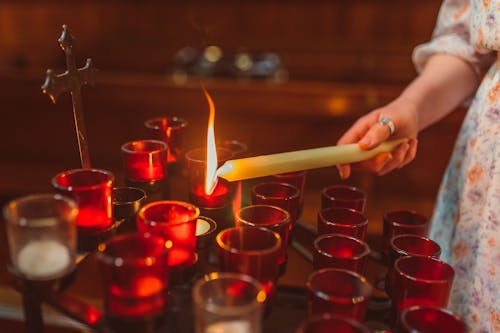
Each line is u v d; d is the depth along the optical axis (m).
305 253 0.94
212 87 2.45
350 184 2.67
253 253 0.70
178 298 0.78
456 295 1.10
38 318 0.72
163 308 0.69
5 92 2.63
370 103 2.34
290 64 3.31
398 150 1.08
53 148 2.82
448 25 1.18
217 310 0.59
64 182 0.80
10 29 3.47
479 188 1.06
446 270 0.75
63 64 3.47
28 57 3.49
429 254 0.82
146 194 0.90
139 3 3.36
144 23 3.40
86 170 0.81
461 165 1.13
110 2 3.36
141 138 2.68
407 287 0.73
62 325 0.96
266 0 3.28
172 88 2.46
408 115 1.05
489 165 1.04
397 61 3.21
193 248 0.77
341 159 0.97
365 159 1.02
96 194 0.77
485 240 1.03
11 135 2.83
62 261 0.70
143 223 0.75
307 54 3.32
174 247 0.75
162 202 0.79
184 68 3.10
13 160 2.87
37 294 0.70
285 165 0.91
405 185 2.66
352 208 0.93
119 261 0.66
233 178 0.85
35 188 2.63
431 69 1.16
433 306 0.69
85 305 0.72
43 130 2.79
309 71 3.30
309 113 2.42
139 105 2.53
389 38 3.25
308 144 2.58
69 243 0.70
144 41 3.40
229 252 0.71
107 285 0.67
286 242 0.82
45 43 3.48
